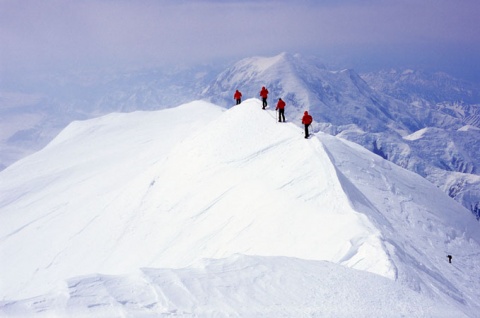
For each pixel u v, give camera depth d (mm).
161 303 10438
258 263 14062
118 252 33125
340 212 24203
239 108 41812
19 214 50188
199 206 31797
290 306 11422
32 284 34969
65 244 38750
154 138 67000
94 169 59062
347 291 13164
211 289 11641
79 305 9797
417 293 14766
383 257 17141
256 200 27953
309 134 34719
